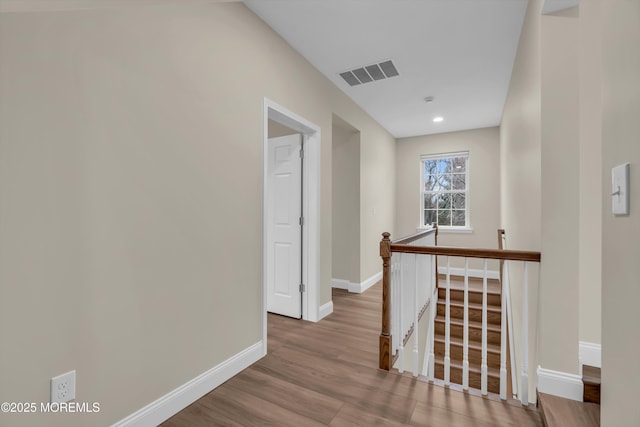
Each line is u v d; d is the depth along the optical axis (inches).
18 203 43.4
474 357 123.5
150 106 60.9
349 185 169.2
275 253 130.0
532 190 76.0
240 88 83.3
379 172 192.5
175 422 62.8
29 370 44.6
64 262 48.3
